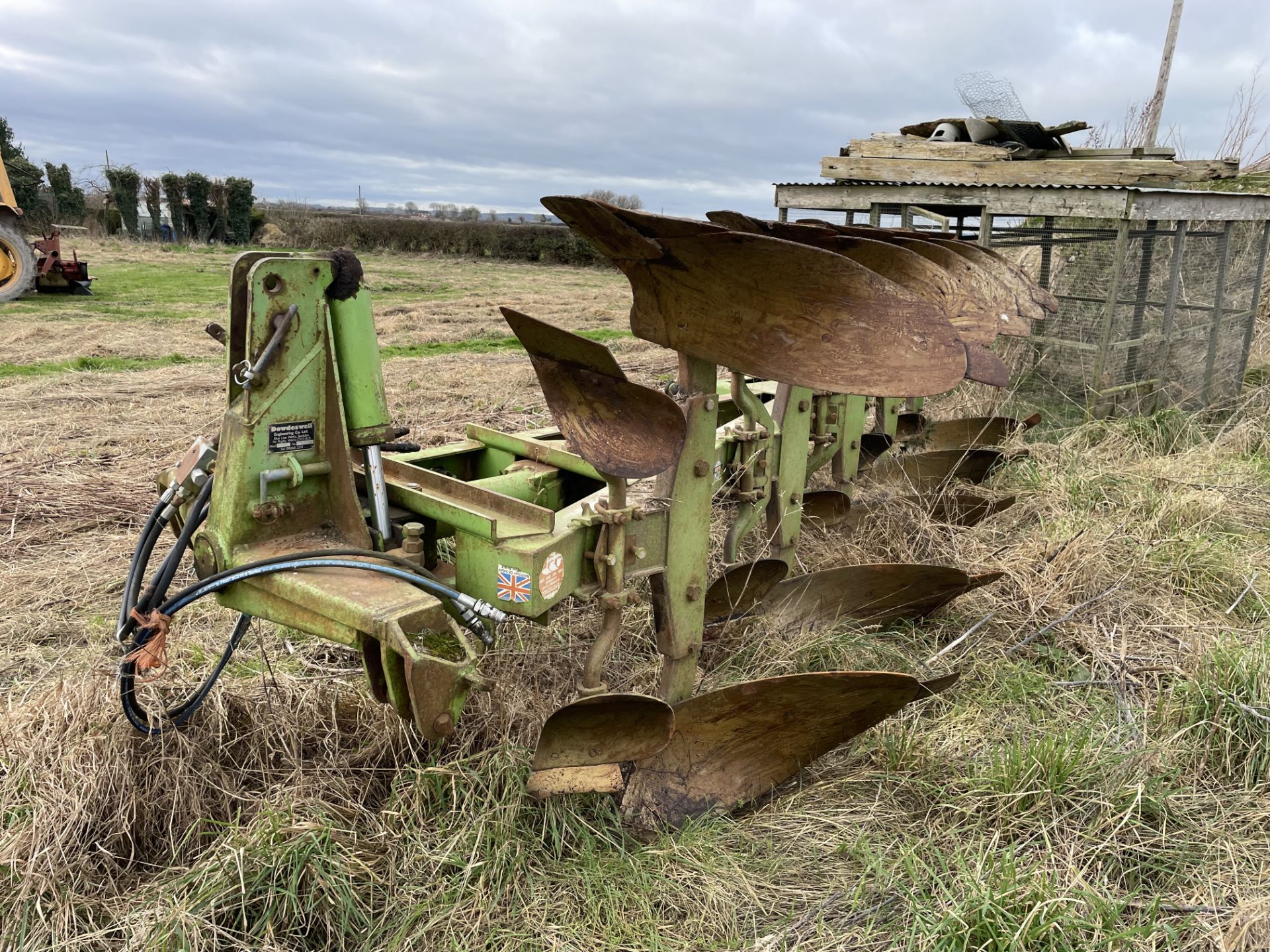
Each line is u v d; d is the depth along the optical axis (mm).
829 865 2695
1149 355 7559
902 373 2324
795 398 3959
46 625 3877
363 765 2957
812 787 3068
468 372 9797
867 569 3971
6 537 4840
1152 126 11422
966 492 5234
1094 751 3117
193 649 3488
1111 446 6496
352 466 2826
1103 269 8109
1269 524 5348
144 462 6086
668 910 2504
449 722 2221
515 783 2717
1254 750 3170
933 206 7875
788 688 2900
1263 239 8094
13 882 2393
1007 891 2445
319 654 3580
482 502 2674
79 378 8875
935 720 3434
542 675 3461
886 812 2939
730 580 3693
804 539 4793
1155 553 4730
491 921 2416
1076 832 2801
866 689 2932
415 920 2393
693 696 3084
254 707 3074
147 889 2463
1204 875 2678
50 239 16078
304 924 2387
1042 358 7738
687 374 2775
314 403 2529
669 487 2793
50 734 2762
